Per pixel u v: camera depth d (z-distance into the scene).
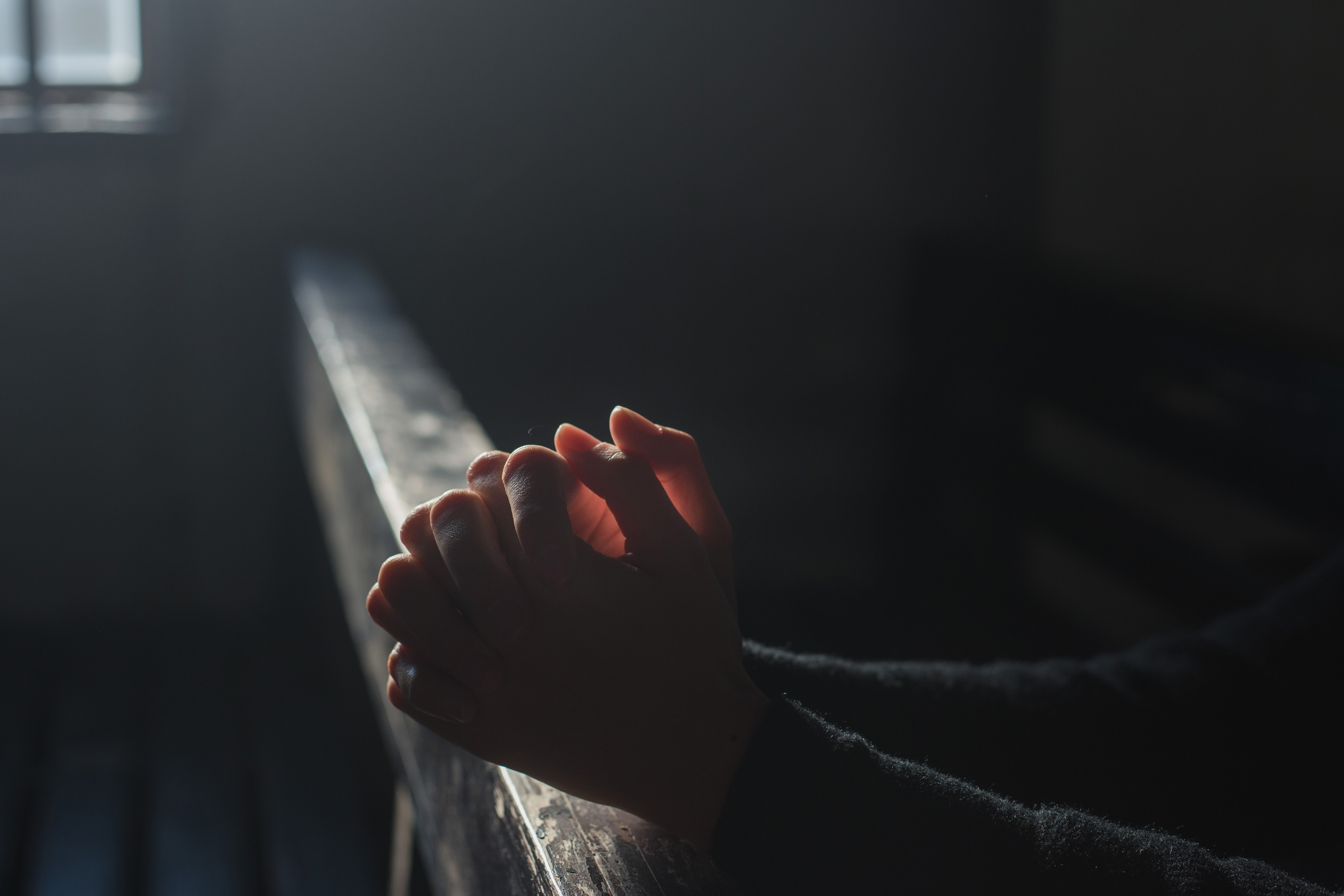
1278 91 3.64
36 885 1.73
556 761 0.61
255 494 2.92
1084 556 2.93
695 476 0.65
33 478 2.78
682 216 3.22
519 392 3.16
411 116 2.90
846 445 3.58
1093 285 3.72
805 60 3.29
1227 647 0.75
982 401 3.62
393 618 0.61
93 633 2.80
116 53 2.78
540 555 0.59
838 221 3.44
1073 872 0.59
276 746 2.21
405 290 2.99
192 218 2.78
